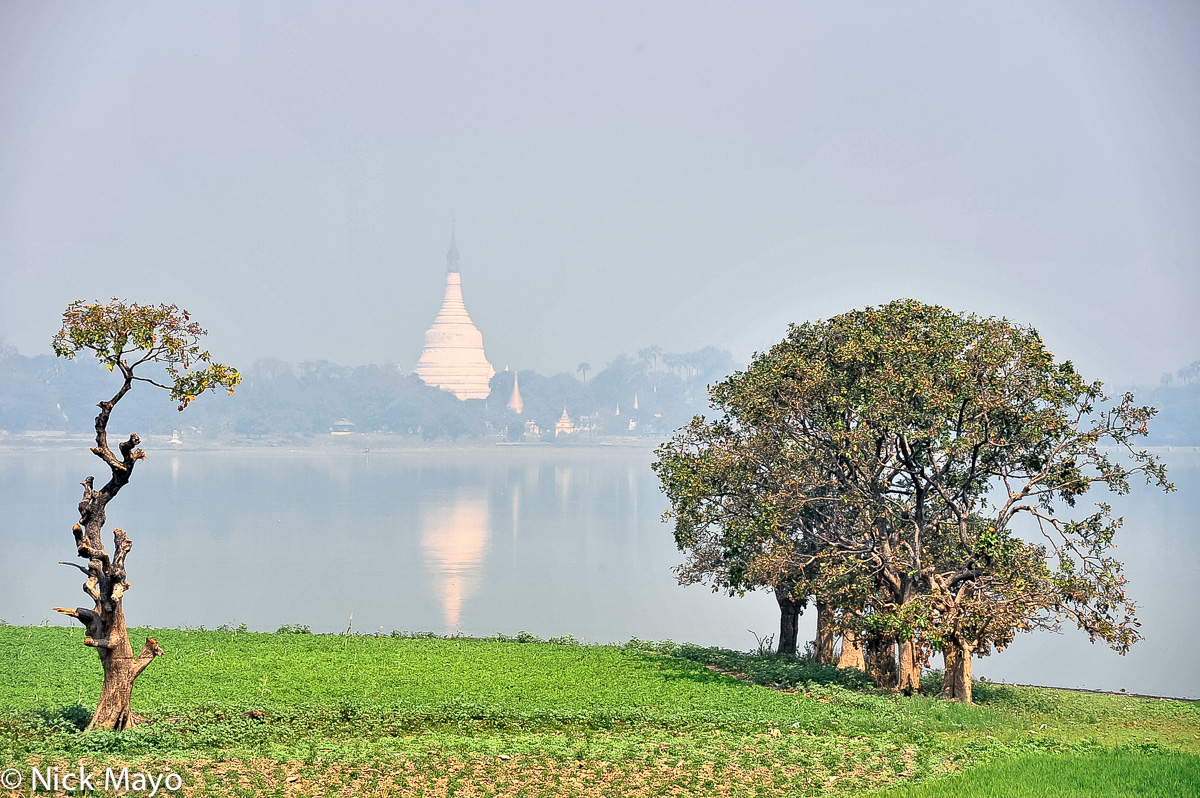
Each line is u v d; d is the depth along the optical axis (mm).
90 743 55031
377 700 70750
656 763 55969
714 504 92625
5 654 82625
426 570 186125
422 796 50000
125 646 58938
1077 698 89875
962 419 81312
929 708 73562
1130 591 158125
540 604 155750
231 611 145000
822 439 87500
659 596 165500
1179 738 68375
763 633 140750
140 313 59469
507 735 61844
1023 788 50594
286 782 51000
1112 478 79438
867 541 89750
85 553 57156
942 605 78250
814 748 59844
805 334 92625
